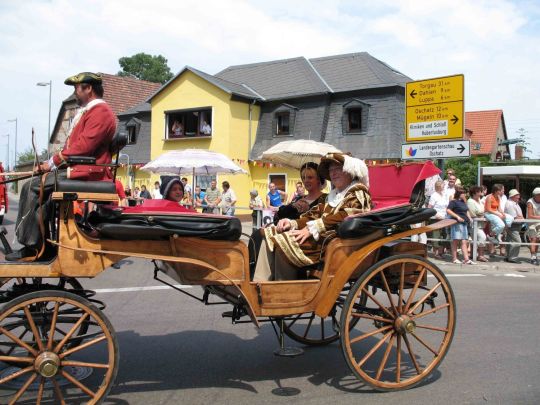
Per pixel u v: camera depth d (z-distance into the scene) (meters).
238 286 4.23
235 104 27.20
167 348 5.64
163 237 3.99
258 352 5.59
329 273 4.52
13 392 4.32
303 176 5.73
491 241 12.82
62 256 3.69
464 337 6.21
